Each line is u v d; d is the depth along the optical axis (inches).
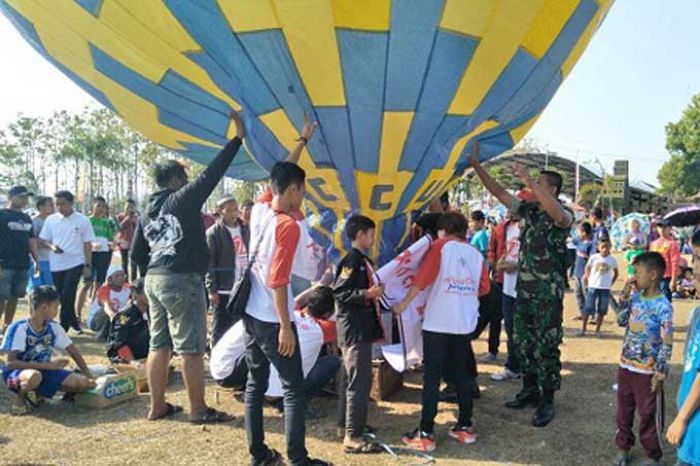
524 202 178.4
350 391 152.2
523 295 177.6
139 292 226.4
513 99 161.9
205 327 174.9
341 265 152.9
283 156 166.7
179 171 176.4
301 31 135.0
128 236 441.1
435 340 153.9
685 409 105.5
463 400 159.0
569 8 147.2
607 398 199.9
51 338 190.5
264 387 140.2
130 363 215.9
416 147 161.8
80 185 1806.1
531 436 165.3
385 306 164.6
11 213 280.7
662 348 138.8
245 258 250.2
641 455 153.2
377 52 137.9
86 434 164.4
